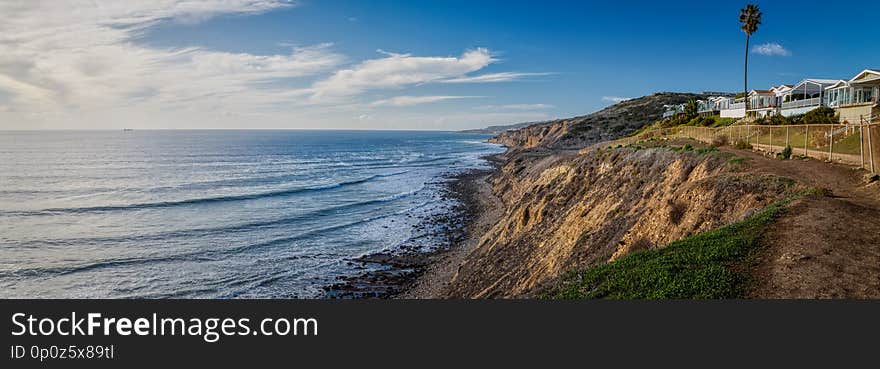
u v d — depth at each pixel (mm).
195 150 180250
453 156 164000
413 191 75312
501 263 30297
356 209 59406
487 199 66312
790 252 12148
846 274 10680
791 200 17141
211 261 37281
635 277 13102
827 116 45594
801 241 12758
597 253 22312
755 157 27812
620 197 30516
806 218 14633
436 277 33312
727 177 21797
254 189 74312
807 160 26500
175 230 46719
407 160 144875
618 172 35375
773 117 53312
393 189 77750
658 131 69188
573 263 22766
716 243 13953
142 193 69188
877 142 25953
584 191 37219
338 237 45062
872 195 17750
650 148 37125
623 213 26703
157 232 45844
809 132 36188
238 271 35000
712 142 39406
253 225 49375
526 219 36500
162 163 121438
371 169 113500
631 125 140625
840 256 11578
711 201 20078
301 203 63031
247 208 58875
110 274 34000
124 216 53250
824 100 54344
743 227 15016
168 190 72562
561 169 52938
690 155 29797
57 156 139875
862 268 10883
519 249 31328
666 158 31953
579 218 30203
